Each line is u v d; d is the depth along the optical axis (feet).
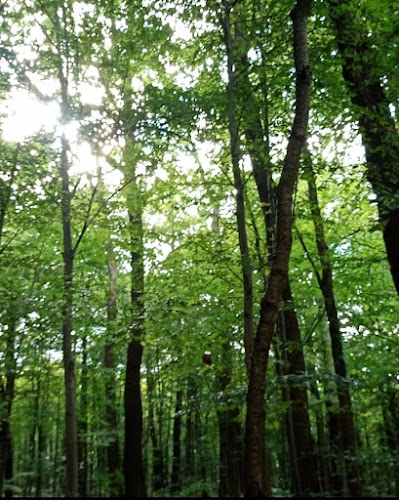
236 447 61.11
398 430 42.63
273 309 16.30
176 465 70.38
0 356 38.14
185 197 39.88
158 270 40.16
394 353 45.52
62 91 34.04
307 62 19.12
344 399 35.14
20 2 35.04
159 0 32.65
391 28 26.63
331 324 38.09
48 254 49.24
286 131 33.30
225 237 37.88
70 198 34.40
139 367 43.50
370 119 27.99
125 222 40.32
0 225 33.63
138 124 32.55
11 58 31.71
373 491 28.96
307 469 33.78
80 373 62.69
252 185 49.11
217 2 30.96
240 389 27.14
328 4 28.55
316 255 40.75
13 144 39.34
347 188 39.99
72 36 34.60
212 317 40.42
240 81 31.65
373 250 49.26
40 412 63.93
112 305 51.42
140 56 37.17
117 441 59.21
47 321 32.45
